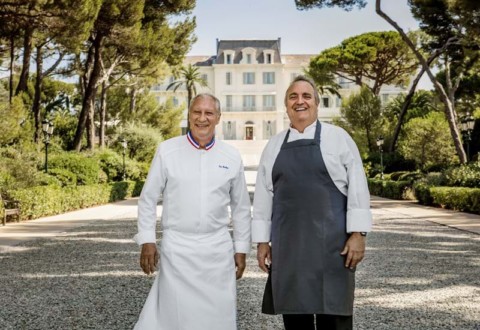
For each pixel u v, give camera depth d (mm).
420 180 19141
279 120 64750
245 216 2992
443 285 5551
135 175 27734
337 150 2758
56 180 17969
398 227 11219
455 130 19875
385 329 3998
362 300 4926
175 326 2752
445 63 23516
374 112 30703
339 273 2693
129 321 4289
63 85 43281
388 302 4836
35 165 17859
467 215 13617
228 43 66312
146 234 2861
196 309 2752
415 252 7844
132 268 6723
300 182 2736
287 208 2750
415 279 5871
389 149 29484
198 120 2828
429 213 14422
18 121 17500
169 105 42812
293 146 2783
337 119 32625
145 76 30531
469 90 30172
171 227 2850
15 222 12961
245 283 5809
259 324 4180
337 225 2709
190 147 2865
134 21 20812
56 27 17094
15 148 19141
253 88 64750
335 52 37594
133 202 21719
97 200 19812
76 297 5125
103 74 26859
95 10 17625
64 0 16047
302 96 2824
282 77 64875
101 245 8938
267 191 2916
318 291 2682
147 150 32844
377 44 36625
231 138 64875
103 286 5629
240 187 2965
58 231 11055
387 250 8062
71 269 6672
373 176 27812
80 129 23781
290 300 2713
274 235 2795
